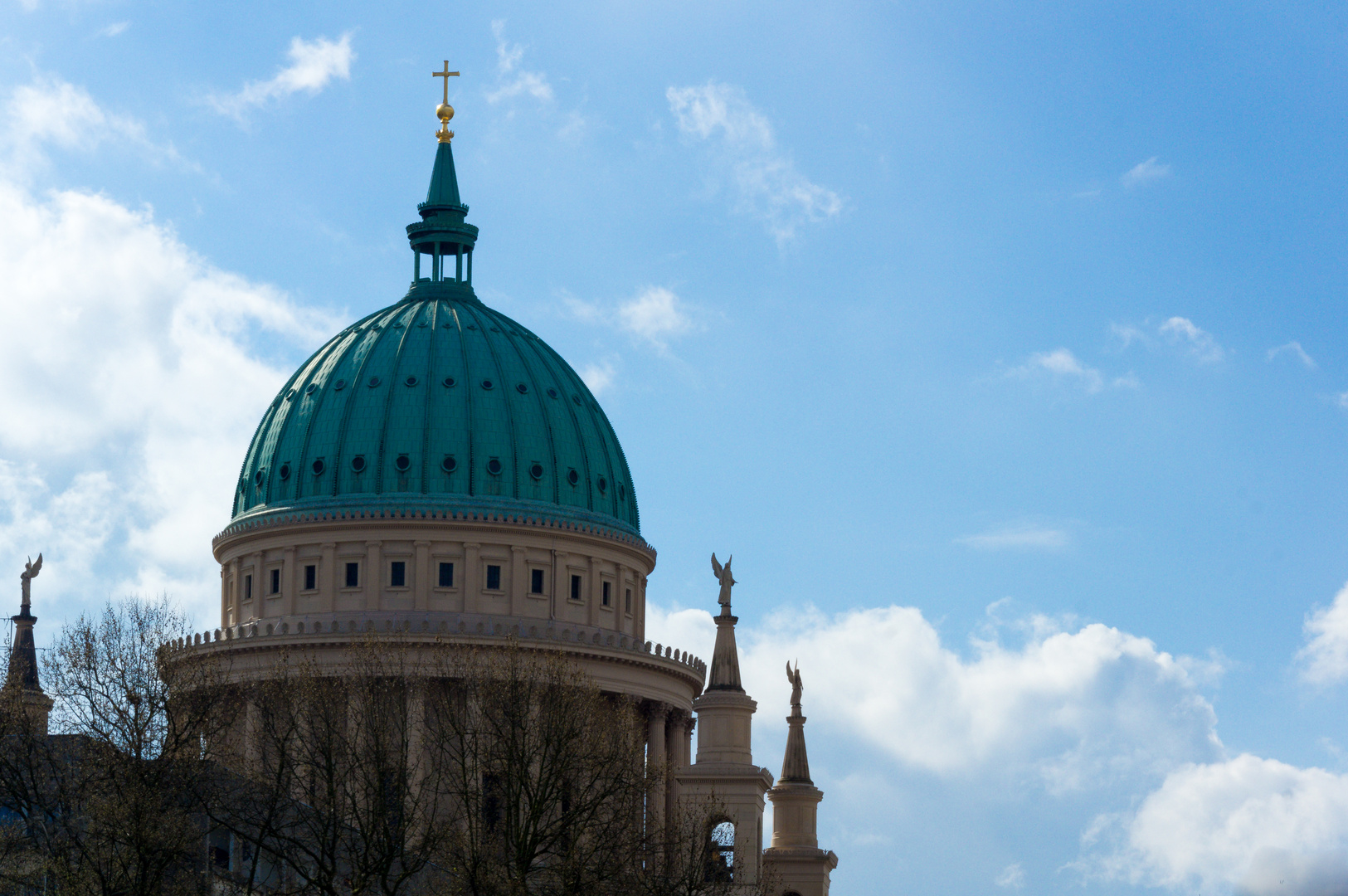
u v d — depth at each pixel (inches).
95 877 4955.7
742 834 6136.8
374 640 6702.8
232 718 5772.6
